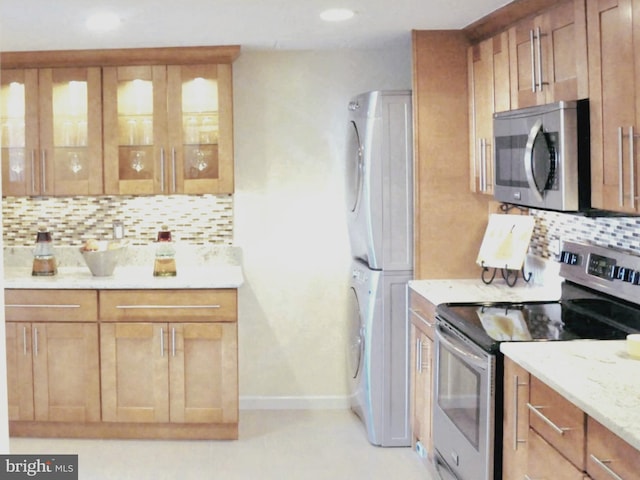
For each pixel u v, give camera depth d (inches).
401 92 166.1
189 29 156.3
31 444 173.0
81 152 184.2
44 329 173.8
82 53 178.9
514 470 103.8
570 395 82.7
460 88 165.5
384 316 168.4
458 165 166.6
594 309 126.6
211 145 183.6
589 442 80.9
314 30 161.5
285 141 193.8
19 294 173.5
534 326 118.6
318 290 197.3
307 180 194.7
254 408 198.8
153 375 173.8
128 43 171.5
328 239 196.1
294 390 199.2
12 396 175.3
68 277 180.5
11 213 195.9
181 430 176.6
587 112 107.6
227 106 182.4
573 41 111.3
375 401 170.1
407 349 169.2
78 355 174.4
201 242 195.6
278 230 195.6
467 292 150.7
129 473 156.1
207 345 173.3
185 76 182.1
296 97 192.7
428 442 150.7
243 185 194.2
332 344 198.4
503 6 135.2
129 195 188.7
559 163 109.4
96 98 182.5
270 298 197.0
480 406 111.2
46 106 182.9
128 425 176.7
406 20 151.9
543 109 114.6
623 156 96.3
